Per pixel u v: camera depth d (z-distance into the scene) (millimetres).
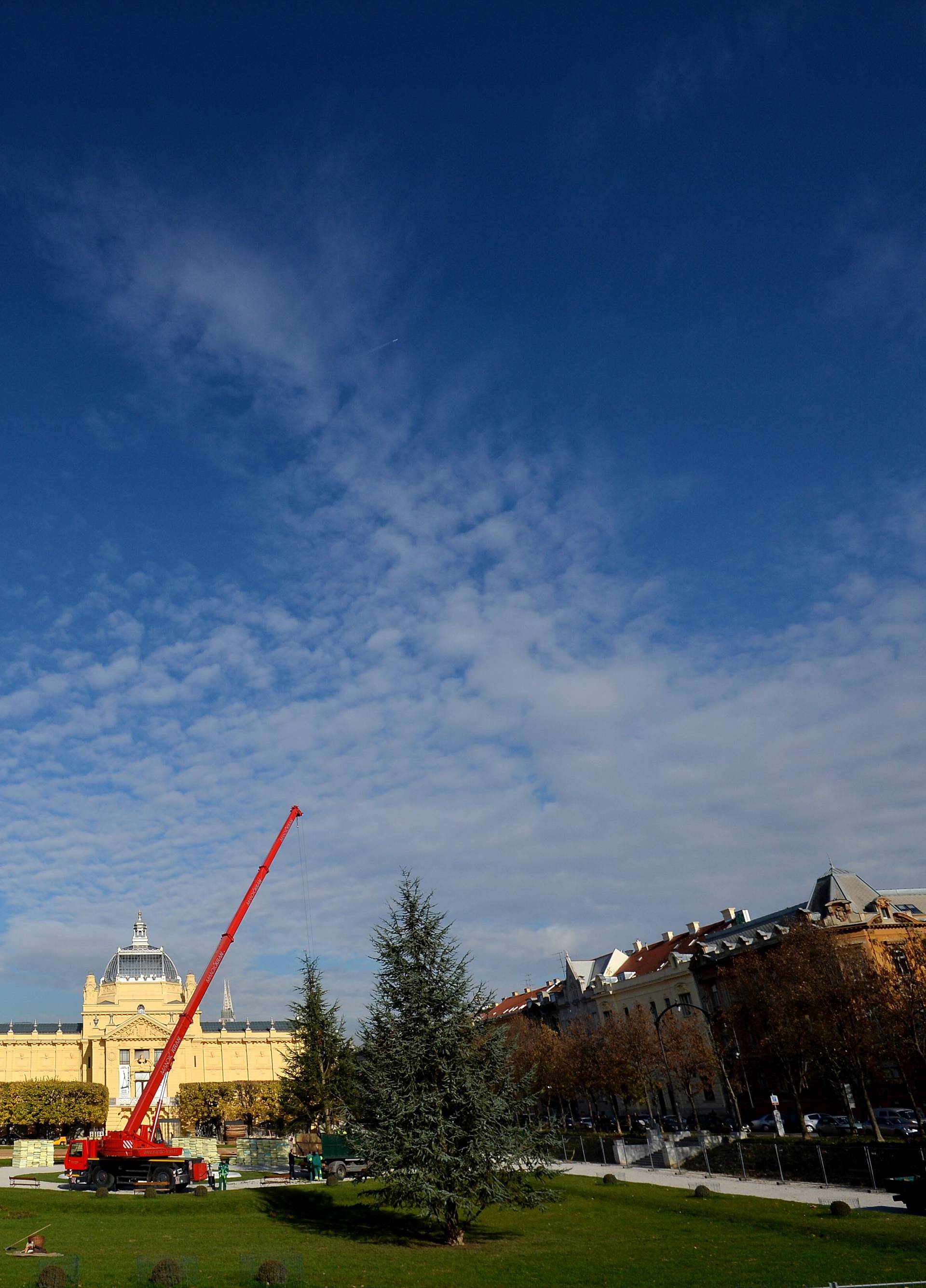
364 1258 39156
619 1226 47688
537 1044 112938
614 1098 99312
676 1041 90750
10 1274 32562
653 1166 71750
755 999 84188
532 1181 52875
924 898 95438
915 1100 68375
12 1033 165000
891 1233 39594
